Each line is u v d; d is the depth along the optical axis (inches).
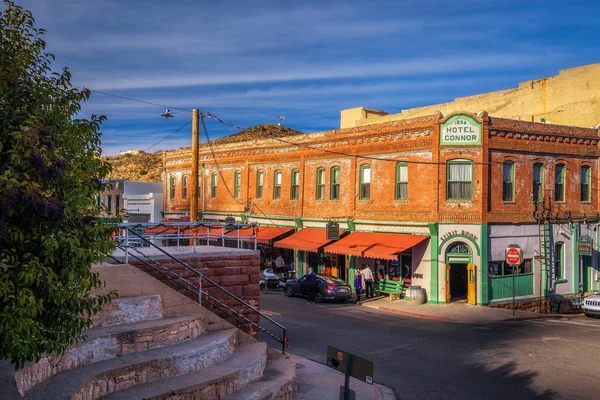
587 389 512.1
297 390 485.1
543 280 1126.4
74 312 280.2
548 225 1134.4
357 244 1138.7
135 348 383.2
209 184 1696.6
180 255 491.8
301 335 742.5
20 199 231.1
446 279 1052.5
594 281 1222.9
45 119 258.4
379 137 1160.8
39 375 312.2
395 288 1131.9
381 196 1157.1
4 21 259.3
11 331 227.6
